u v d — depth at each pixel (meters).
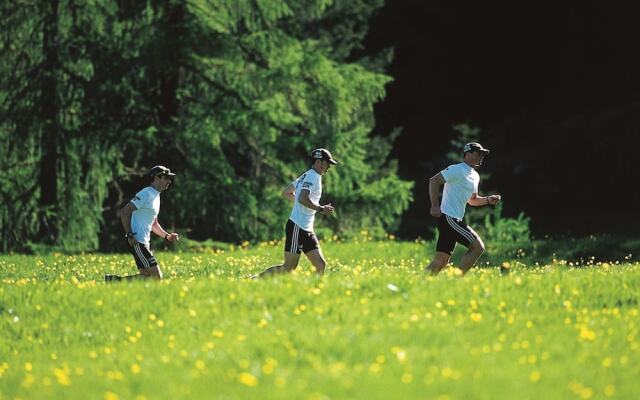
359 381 20.75
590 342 24.70
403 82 138.25
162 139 76.62
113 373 23.75
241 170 89.38
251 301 30.25
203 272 46.12
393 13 137.88
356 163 81.75
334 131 82.25
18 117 75.00
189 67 78.56
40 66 75.06
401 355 22.67
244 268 47.59
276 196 81.06
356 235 83.31
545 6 132.00
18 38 75.44
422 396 19.47
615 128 118.25
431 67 138.25
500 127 132.38
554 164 118.88
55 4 75.12
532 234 106.12
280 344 24.62
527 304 29.23
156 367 23.75
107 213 85.75
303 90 80.12
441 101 138.62
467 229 36.72
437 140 138.25
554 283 31.83
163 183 37.91
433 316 27.73
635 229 102.62
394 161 108.75
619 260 61.84
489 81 137.25
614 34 129.00
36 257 55.66
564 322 27.34
